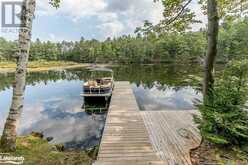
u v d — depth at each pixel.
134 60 47.72
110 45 52.78
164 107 9.70
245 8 4.78
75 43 64.12
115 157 3.80
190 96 11.98
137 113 7.11
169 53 42.19
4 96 12.90
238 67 3.68
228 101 3.69
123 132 5.17
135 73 24.77
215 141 3.52
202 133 3.78
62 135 6.42
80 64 47.38
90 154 4.38
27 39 3.62
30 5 3.56
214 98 3.80
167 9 4.75
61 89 15.63
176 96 12.05
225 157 3.36
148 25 4.75
